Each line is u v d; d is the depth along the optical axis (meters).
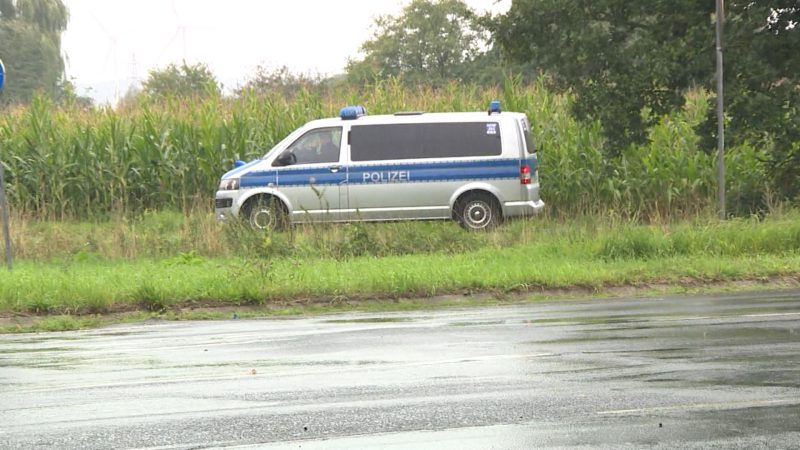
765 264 40.62
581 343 25.61
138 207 64.38
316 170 55.59
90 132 66.50
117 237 48.00
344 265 40.41
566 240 46.09
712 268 39.75
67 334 30.03
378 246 45.97
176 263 43.34
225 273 37.81
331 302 34.88
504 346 25.41
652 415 17.91
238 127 67.25
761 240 44.44
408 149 55.88
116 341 28.16
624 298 35.88
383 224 49.72
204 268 40.62
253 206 55.38
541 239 48.09
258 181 55.47
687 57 52.91
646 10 53.78
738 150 62.34
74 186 64.81
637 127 55.62
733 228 45.59
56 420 18.48
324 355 24.72
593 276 38.03
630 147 62.47
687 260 41.75
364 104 73.56
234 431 17.41
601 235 45.44
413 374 22.02
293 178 55.50
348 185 55.62
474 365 22.89
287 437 16.98
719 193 50.91
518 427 17.27
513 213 55.91
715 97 53.78
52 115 71.62
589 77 55.81
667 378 21.00
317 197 55.50
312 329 29.48
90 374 22.89
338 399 19.70
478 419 17.86
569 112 59.22
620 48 53.78
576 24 54.31
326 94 77.88
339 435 17.03
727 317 29.91
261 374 22.42
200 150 66.69
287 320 31.91
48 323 31.48
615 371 21.84
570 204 63.12
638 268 39.94
